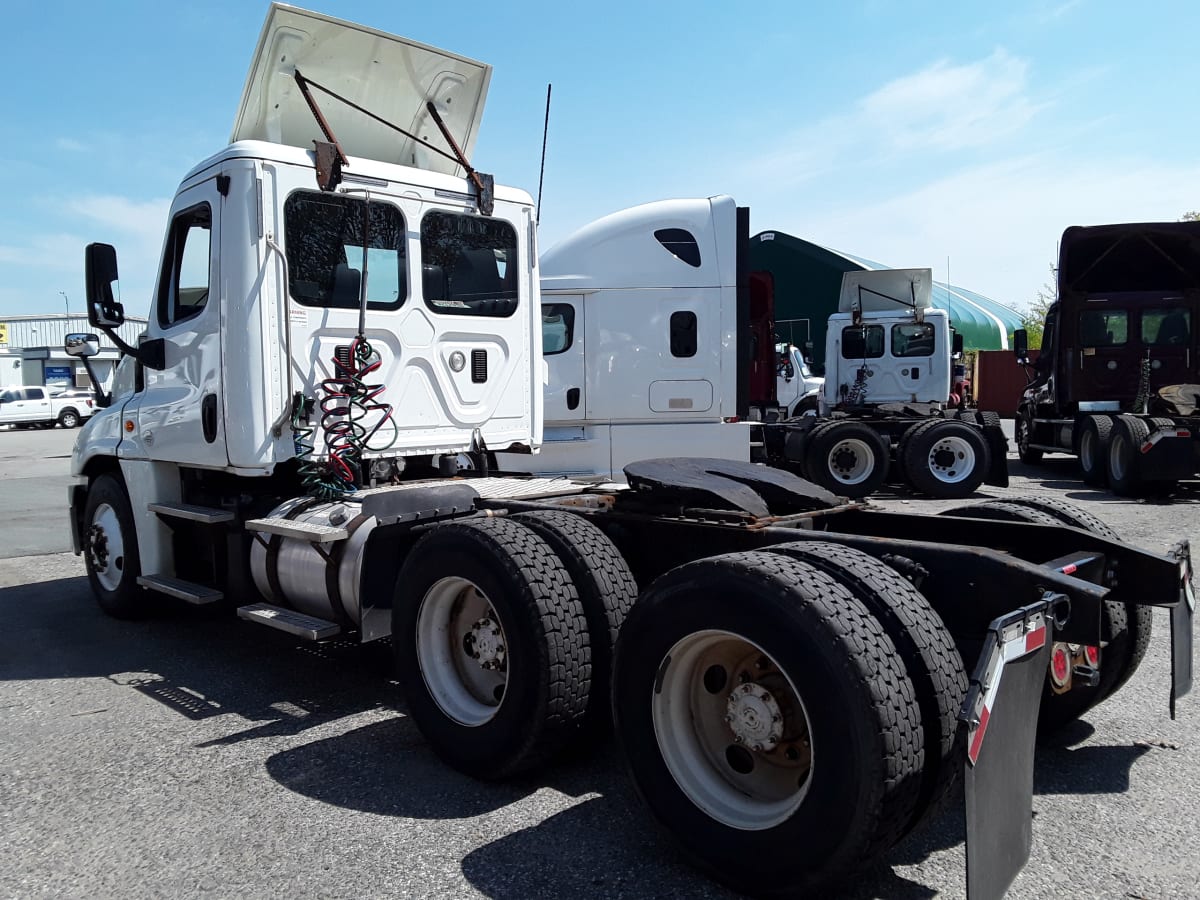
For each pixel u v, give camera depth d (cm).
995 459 1259
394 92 557
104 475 634
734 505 372
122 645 573
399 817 336
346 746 406
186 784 369
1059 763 378
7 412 3600
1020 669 260
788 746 285
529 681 339
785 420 1472
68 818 341
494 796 353
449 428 555
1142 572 351
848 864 250
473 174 571
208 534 560
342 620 453
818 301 2981
